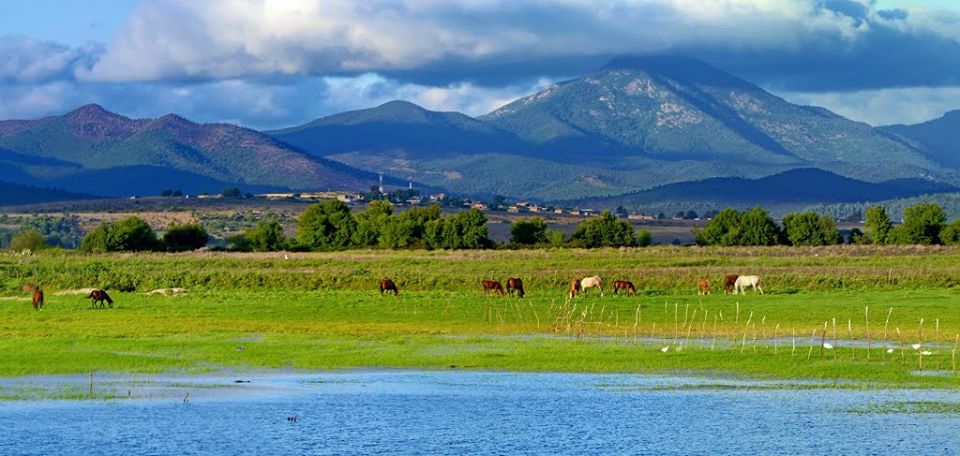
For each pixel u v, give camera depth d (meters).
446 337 94.88
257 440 56.66
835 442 56.94
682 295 133.25
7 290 142.62
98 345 88.38
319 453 54.56
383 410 64.06
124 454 53.97
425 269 165.50
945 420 61.81
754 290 135.88
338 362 80.94
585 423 60.91
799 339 92.50
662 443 56.88
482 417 62.28
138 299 130.38
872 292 133.00
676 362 79.81
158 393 69.06
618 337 94.88
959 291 131.75
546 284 146.38
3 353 83.44
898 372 75.81
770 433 59.03
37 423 60.44
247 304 123.62
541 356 83.06
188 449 55.22
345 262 179.62
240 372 77.38
